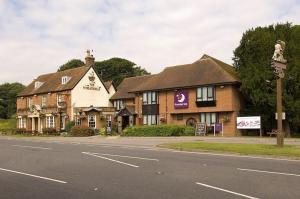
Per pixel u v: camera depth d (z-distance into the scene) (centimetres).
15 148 2572
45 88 6012
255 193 1015
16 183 1225
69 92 5503
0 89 10250
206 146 2314
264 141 2875
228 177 1265
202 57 4897
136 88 5297
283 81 3712
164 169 1467
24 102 6406
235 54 4322
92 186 1148
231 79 4231
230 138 3384
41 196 1020
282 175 1289
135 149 2406
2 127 6969
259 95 3891
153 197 984
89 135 4581
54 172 1442
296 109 3722
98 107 5281
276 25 4122
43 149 2459
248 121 3847
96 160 1786
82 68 5816
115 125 5050
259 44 3975
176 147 2389
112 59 9506
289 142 2791
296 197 965
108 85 6316
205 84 4403
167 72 5084
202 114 4494
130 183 1185
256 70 3900
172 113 4738
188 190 1064
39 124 5969
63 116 5528
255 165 1553
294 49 3784
